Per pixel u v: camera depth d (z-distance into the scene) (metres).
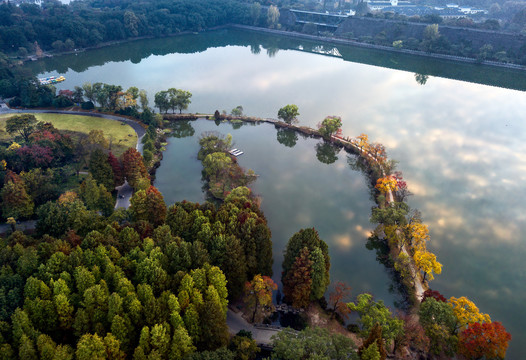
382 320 90.12
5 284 84.75
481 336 83.12
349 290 114.25
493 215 148.00
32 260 90.19
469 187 165.00
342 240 135.00
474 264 125.19
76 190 144.00
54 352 73.44
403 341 88.19
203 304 83.19
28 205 128.75
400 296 113.62
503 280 119.38
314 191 162.12
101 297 82.12
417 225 119.88
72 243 99.50
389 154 189.62
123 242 100.31
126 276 92.06
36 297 80.94
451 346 87.56
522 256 128.50
